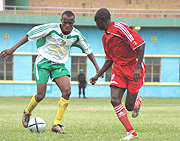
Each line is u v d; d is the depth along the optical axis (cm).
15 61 7238
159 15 8156
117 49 1517
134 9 7781
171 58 7606
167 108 3950
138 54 1458
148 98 7012
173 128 1931
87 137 1538
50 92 7225
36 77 1738
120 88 1543
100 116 2786
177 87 7612
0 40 7188
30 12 7881
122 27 1477
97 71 1845
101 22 1511
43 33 1681
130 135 1485
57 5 8006
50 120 2370
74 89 7369
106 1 8150
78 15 7938
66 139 1457
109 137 1541
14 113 3028
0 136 1557
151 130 1839
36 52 7294
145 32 7544
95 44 7481
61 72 1734
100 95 7462
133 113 1870
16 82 7206
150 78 7612
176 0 8262
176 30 7612
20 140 1437
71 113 3098
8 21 7006
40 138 1484
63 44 1727
